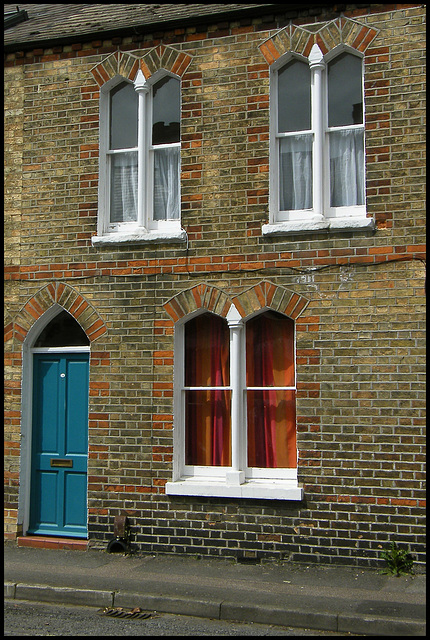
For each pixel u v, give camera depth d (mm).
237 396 8492
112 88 9492
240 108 8695
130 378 8820
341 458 7953
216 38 8836
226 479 8336
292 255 8328
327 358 8109
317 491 8000
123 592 6992
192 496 8430
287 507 8094
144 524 8578
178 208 9125
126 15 9789
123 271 8969
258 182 8547
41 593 7176
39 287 9297
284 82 8797
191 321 8984
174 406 8680
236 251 8539
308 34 8500
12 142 9609
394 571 7559
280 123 8758
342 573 7629
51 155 9430
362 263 8078
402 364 7859
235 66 8750
